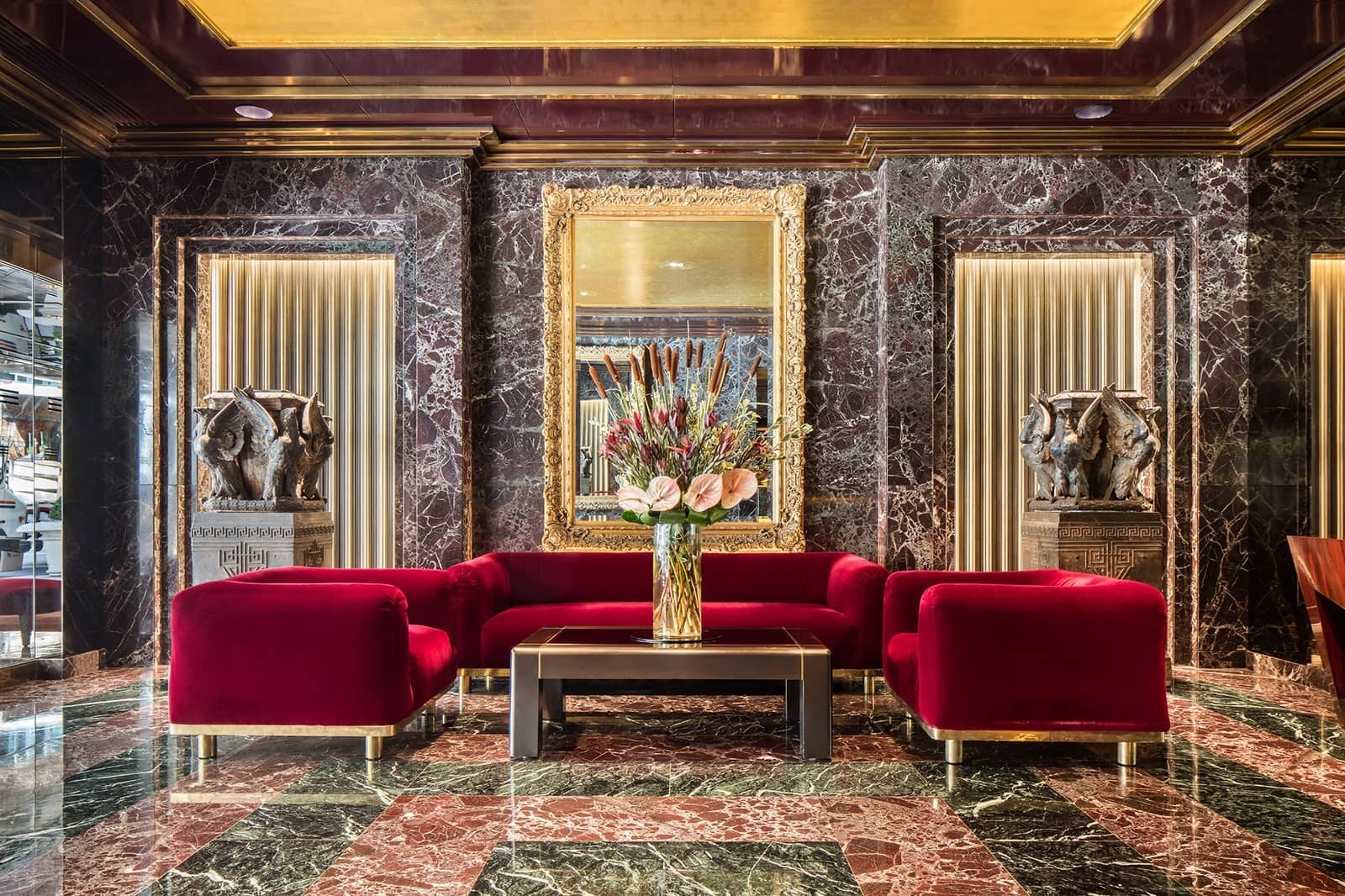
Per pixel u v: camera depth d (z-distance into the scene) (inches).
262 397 189.3
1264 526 227.1
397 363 233.3
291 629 141.6
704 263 238.1
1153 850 107.5
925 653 144.4
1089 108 218.5
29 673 207.0
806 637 157.6
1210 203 230.2
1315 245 226.4
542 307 237.8
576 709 180.9
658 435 155.3
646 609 192.7
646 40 195.9
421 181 230.1
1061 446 195.6
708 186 238.5
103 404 230.5
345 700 141.2
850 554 214.8
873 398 237.0
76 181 221.9
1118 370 237.0
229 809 121.6
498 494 237.0
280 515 185.5
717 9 185.9
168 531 232.8
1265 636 225.3
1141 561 192.1
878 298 236.5
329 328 239.6
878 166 235.6
